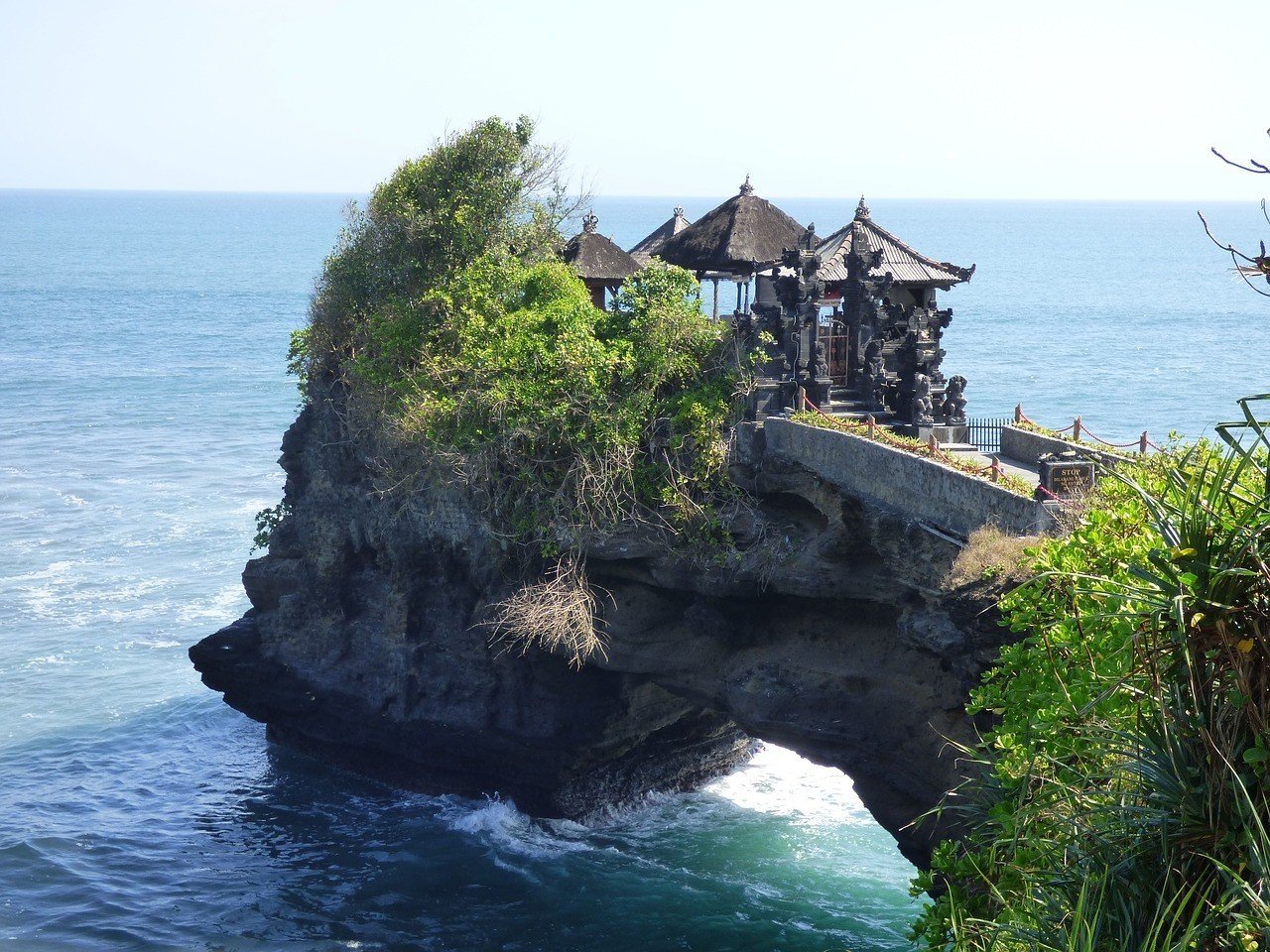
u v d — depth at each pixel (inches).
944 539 1138.0
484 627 1584.6
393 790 1702.8
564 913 1387.8
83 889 1435.8
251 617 1836.9
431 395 1549.0
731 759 1740.9
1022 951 446.6
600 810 1608.0
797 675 1344.7
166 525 3034.0
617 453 1428.4
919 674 1252.5
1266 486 398.3
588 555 1455.5
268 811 1640.0
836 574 1295.5
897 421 1477.6
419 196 1796.3
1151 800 419.5
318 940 1339.8
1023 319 6771.7
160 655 2180.1
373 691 1691.7
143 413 4655.5
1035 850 505.7
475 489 1525.6
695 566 1405.0
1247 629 401.7
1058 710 570.6
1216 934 391.5
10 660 2148.1
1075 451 1251.8
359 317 1777.8
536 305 1616.6
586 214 1873.8
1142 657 435.2
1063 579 635.5
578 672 1546.5
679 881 1448.1
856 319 1498.5
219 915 1384.1
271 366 5949.8
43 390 5152.6
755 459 1406.3
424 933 1350.9
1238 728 402.6
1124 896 419.5
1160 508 430.0
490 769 1617.9
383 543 1668.3
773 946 1314.0
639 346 1507.1
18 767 1764.3
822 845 1535.4
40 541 2876.5
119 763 1785.2
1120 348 5447.8
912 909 1378.0
